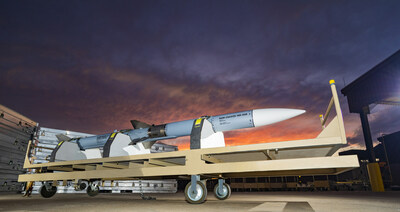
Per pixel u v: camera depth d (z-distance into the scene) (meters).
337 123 3.80
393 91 16.67
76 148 7.48
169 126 5.96
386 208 4.29
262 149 3.77
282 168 3.50
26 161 6.53
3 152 11.16
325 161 3.35
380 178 14.15
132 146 6.61
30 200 5.83
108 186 12.81
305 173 5.38
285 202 5.45
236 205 4.43
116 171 4.73
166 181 14.52
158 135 6.12
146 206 4.24
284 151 4.71
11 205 4.51
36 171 6.66
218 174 5.59
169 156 4.43
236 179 22.81
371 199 6.74
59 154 7.00
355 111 20.66
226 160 5.77
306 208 4.03
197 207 4.06
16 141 12.03
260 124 5.08
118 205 4.45
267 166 3.59
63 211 3.54
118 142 6.32
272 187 21.36
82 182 6.99
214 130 5.34
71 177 5.25
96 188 7.38
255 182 22.08
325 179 20.11
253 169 3.65
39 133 12.01
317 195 9.49
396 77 16.47
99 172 4.91
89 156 7.75
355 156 3.25
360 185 18.70
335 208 4.23
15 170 11.88
